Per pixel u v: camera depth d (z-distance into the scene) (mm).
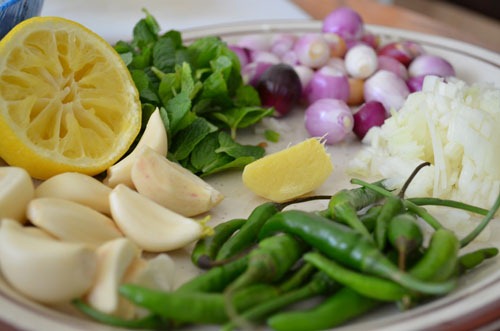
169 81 313
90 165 276
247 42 388
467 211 272
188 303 203
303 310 216
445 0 737
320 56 362
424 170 287
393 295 205
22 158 265
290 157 284
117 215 244
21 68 271
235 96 343
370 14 478
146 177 266
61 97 281
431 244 219
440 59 362
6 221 219
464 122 282
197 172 299
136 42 343
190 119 302
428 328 203
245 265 225
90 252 212
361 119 329
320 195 288
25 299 214
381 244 221
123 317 212
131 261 221
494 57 378
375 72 357
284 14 474
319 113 328
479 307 210
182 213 270
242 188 294
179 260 248
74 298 211
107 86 291
